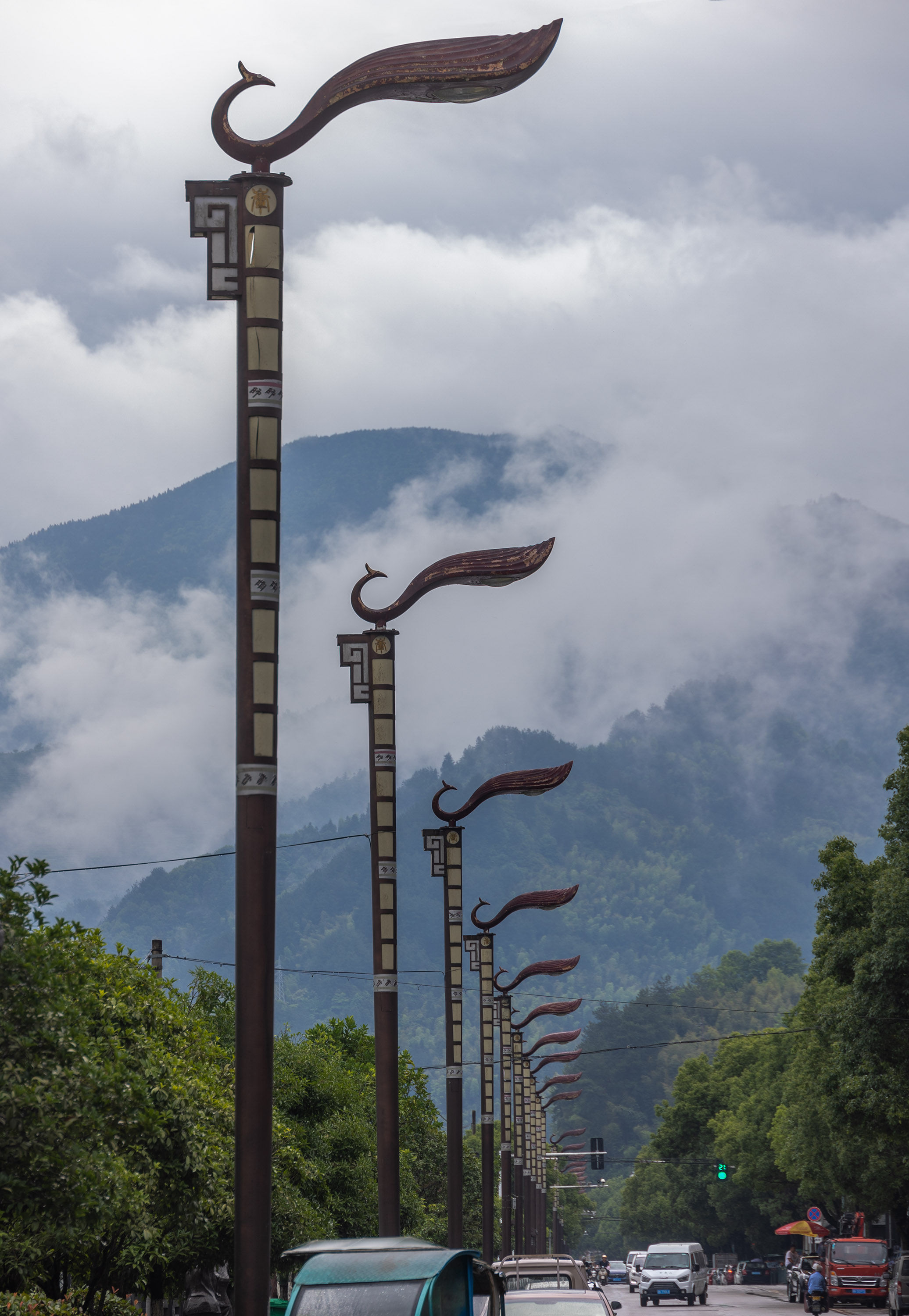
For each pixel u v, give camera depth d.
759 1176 178.38
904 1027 70.88
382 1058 38.34
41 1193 20.00
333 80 21.88
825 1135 117.62
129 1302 41.81
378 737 39.03
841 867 81.06
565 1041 146.62
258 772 20.58
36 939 19.89
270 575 21.06
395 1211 37.88
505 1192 92.06
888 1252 99.31
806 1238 154.25
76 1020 20.23
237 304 21.77
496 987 97.50
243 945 20.22
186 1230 35.00
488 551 38.38
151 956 60.03
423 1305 22.83
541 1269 48.16
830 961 77.00
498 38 21.75
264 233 21.67
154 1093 31.05
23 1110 19.19
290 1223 48.06
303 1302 23.09
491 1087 72.50
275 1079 61.25
